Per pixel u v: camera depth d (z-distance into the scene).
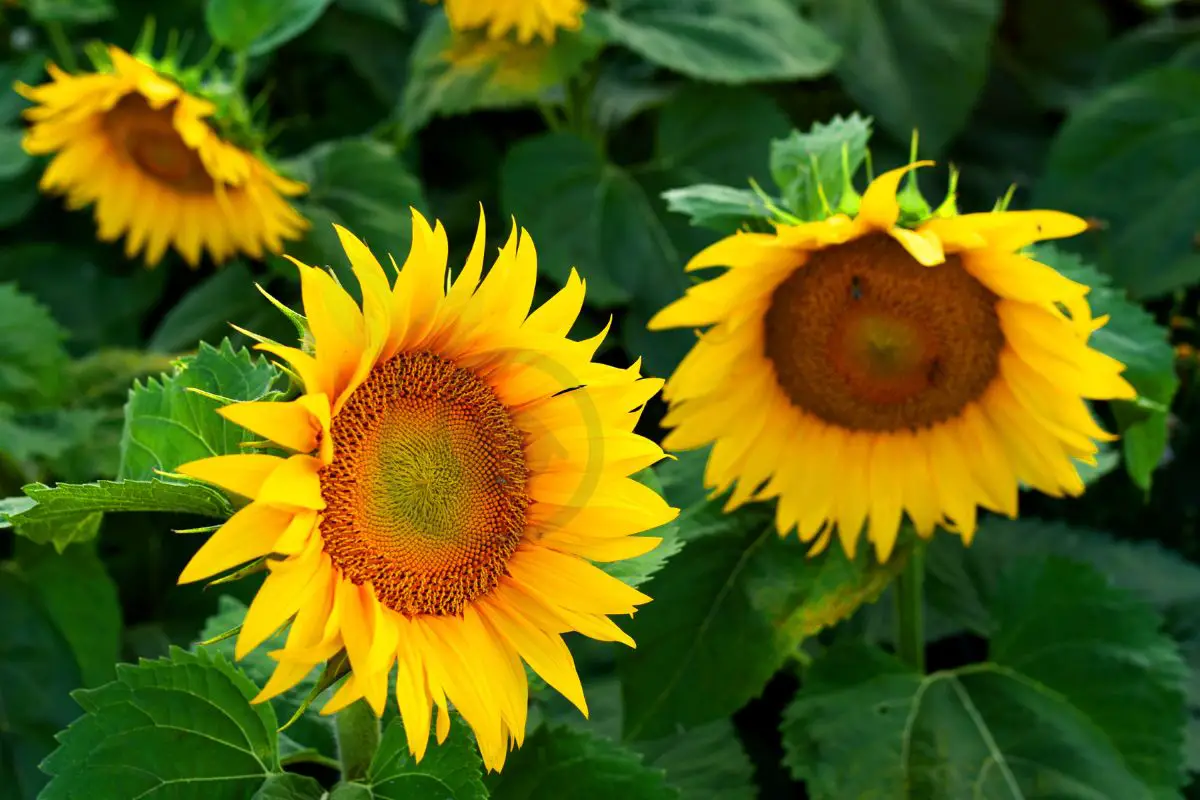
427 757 1.43
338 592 1.33
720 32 2.16
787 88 2.40
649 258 2.07
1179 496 2.07
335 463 1.36
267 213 1.91
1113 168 2.20
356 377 1.31
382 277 1.32
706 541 1.71
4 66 2.34
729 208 1.63
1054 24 2.70
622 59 2.53
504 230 2.30
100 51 2.03
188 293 2.23
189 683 1.44
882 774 1.68
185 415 1.44
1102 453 1.75
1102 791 1.66
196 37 2.46
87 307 2.28
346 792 1.43
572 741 1.54
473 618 1.38
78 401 1.98
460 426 1.38
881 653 1.74
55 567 1.84
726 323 1.64
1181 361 2.10
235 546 1.29
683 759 1.77
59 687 1.83
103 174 2.03
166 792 1.42
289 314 1.33
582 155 2.13
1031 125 2.60
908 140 2.28
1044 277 1.58
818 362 1.66
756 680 1.67
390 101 2.43
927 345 1.65
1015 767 1.68
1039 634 1.73
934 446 1.68
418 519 1.36
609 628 1.38
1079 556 1.91
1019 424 1.67
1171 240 2.13
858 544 1.71
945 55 2.31
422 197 2.02
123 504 1.36
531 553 1.40
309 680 1.56
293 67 2.51
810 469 1.68
